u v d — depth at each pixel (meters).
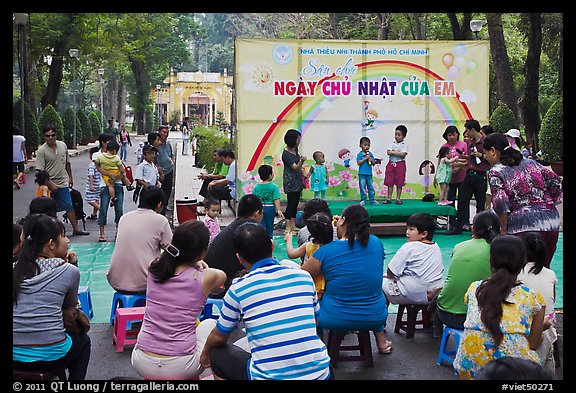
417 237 5.90
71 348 4.39
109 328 6.27
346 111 12.04
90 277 8.26
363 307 5.12
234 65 11.74
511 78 20.58
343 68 11.98
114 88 60.34
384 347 5.61
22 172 14.72
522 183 5.99
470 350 4.23
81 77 45.31
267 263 4.02
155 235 6.05
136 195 10.76
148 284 4.34
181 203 10.35
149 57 49.75
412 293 5.80
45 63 31.09
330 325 5.13
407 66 12.15
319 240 5.53
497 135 6.12
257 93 11.75
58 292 4.27
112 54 34.97
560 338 5.79
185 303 4.23
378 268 5.18
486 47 12.25
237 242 4.07
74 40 27.89
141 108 52.56
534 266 4.94
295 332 3.79
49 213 6.46
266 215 9.34
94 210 12.52
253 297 3.85
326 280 5.19
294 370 3.76
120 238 6.03
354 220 5.16
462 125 12.34
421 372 5.20
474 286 4.38
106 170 10.41
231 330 4.03
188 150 33.53
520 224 5.97
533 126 20.53
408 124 12.24
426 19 24.27
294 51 11.80
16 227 4.93
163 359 4.19
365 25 24.75
